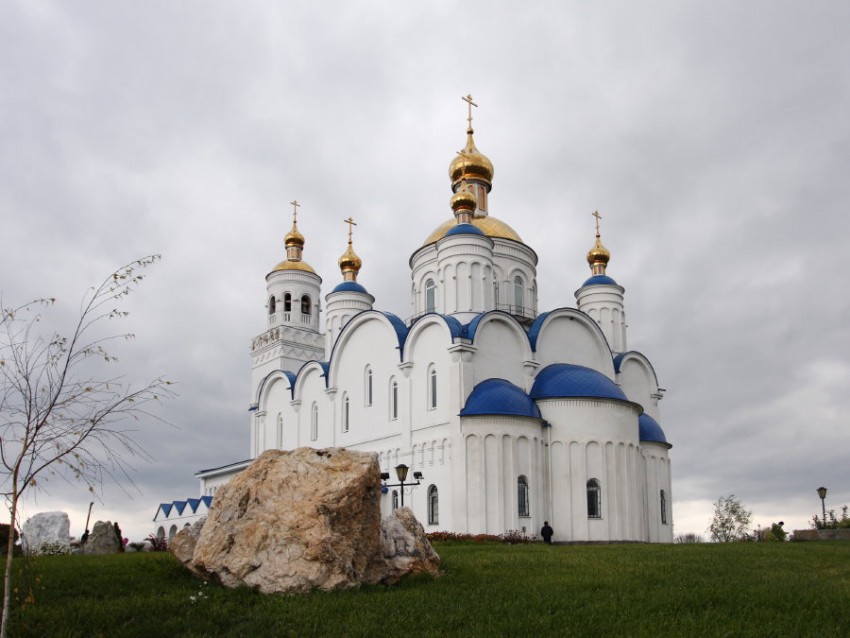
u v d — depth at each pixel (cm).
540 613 1492
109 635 1336
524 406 4303
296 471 1700
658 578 1895
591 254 6031
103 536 3153
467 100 6191
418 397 4634
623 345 5700
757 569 2102
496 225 5641
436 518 4353
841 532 3944
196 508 7044
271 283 7038
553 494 4306
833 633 1358
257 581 1602
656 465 5034
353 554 1661
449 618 1436
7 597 1199
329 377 5444
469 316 4844
